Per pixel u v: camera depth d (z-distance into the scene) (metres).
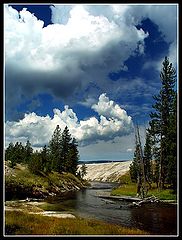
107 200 51.88
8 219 19.33
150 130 60.78
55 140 104.44
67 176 95.25
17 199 47.31
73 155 105.31
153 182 67.69
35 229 18.34
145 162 65.19
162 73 62.06
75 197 58.25
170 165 49.72
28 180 55.03
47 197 55.72
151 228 24.92
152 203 44.19
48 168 79.38
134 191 61.47
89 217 30.67
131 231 20.88
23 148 79.62
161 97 61.19
